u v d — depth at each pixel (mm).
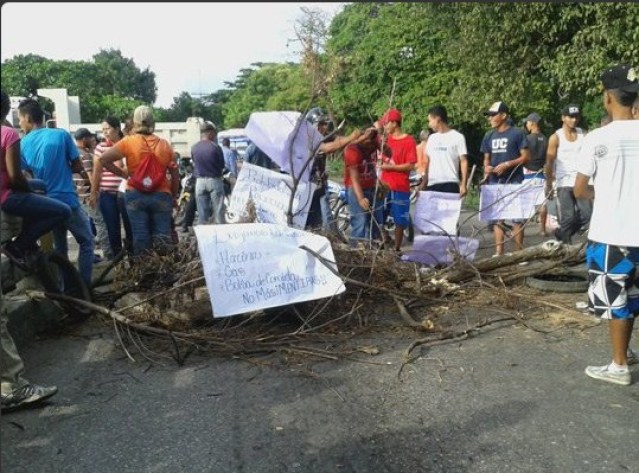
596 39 11883
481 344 4910
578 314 5535
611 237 3928
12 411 3887
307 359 4664
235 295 4898
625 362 4129
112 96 53938
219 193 10930
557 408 3768
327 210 8445
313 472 3139
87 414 3846
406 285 6023
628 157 3885
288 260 5156
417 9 17656
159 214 6664
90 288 6125
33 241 5289
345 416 3740
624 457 3209
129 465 3240
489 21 13820
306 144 6223
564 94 15375
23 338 5113
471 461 3205
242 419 3734
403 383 4199
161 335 5078
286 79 25609
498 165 7789
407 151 7641
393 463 3209
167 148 6676
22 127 6203
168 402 3996
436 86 21125
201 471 3170
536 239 9859
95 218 8641
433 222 7016
